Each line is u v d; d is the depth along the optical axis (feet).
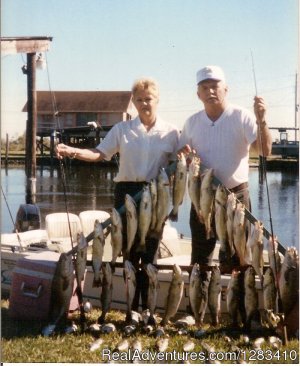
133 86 16.03
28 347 14.53
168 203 15.38
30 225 24.84
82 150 16.26
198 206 15.30
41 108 65.41
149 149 16.08
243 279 15.35
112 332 15.39
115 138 16.37
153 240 15.98
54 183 66.03
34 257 17.29
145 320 15.61
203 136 16.05
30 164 33.86
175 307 15.49
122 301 17.48
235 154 15.94
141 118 16.14
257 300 15.31
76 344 14.76
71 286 15.72
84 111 62.95
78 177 73.97
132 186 16.31
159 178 15.28
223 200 15.03
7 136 64.90
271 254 15.03
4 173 70.54
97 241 15.60
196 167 15.29
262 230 15.06
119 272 17.51
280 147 44.42
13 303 16.63
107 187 64.39
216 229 15.16
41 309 16.34
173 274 15.48
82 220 22.34
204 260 16.29
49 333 15.25
